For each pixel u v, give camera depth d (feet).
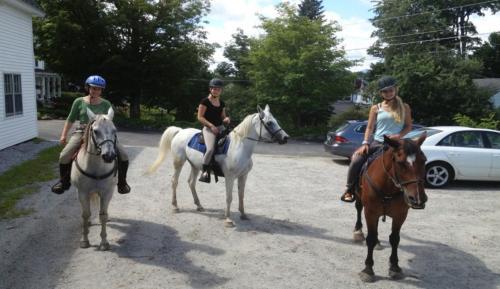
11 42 46.93
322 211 26.11
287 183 34.47
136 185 31.22
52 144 50.75
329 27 82.48
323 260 18.34
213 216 24.23
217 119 23.25
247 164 22.53
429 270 17.66
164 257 18.12
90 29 87.35
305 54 77.56
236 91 98.37
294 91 81.41
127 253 18.43
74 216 23.24
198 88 120.67
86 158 17.70
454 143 34.42
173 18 91.81
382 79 17.06
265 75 82.84
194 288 15.44
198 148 23.35
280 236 21.18
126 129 81.05
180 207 25.86
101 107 19.60
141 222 22.71
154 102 111.55
